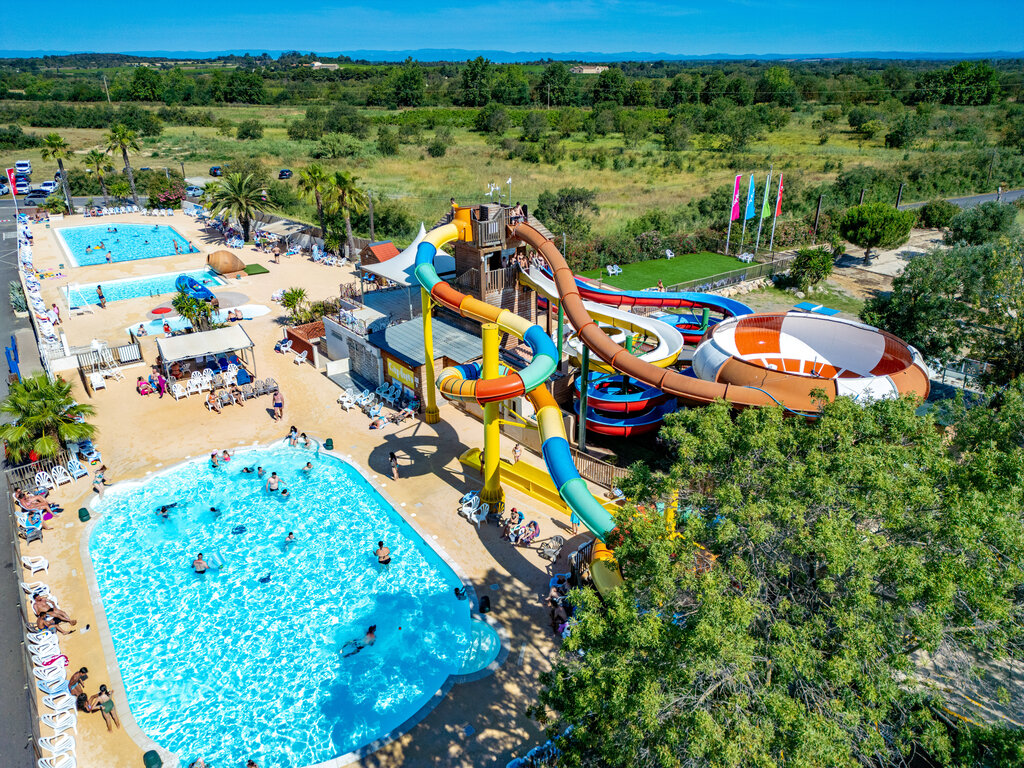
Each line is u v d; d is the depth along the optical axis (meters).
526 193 90.31
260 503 30.83
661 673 12.41
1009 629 14.48
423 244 34.78
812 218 74.19
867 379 25.14
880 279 61.94
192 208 88.31
